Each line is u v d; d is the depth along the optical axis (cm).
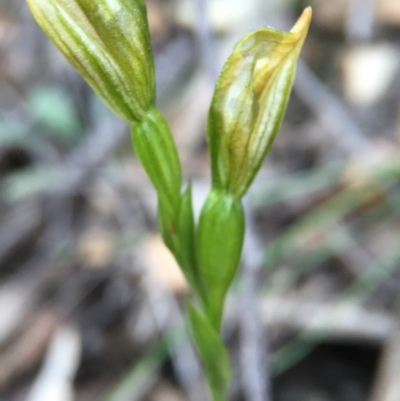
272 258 10
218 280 5
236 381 9
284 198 11
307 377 9
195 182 11
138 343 10
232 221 5
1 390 10
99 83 5
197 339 5
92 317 10
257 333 8
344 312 9
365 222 11
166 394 9
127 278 11
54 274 11
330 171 11
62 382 9
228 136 5
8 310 10
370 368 9
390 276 10
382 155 11
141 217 11
